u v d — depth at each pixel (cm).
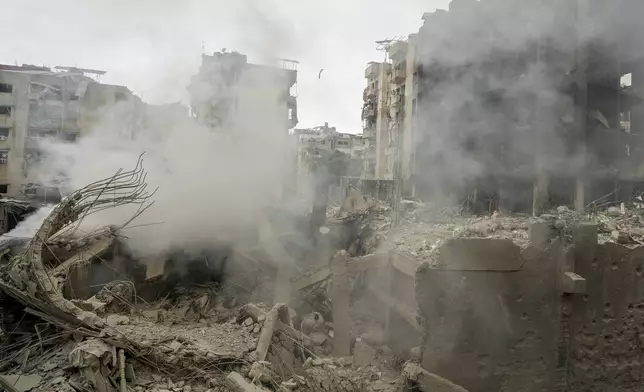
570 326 1429
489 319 1395
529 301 1411
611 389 1449
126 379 1075
